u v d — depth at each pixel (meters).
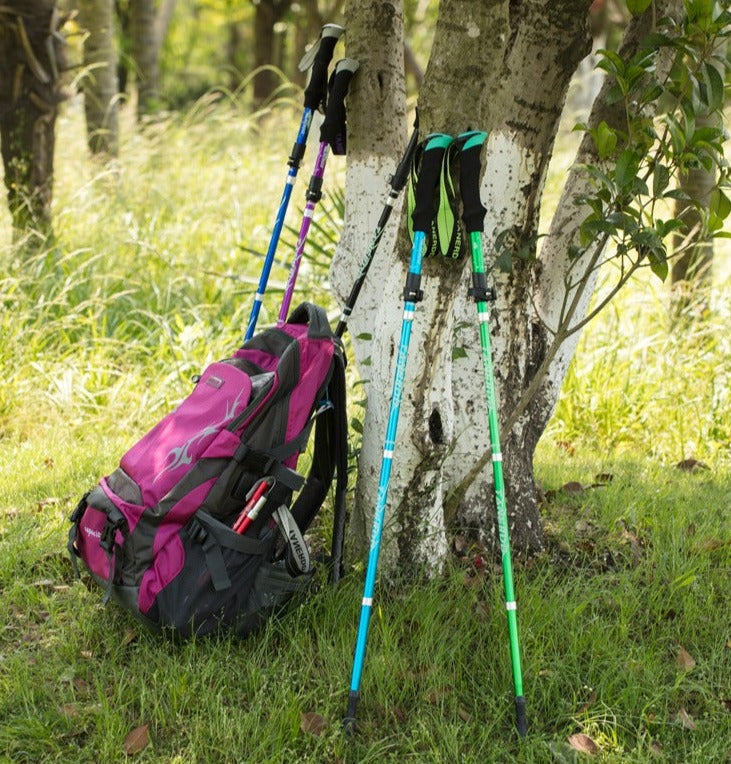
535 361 4.09
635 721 3.06
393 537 3.60
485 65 3.00
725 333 6.32
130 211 8.69
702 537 4.17
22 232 7.07
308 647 3.35
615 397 5.95
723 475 5.20
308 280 6.94
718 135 3.25
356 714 3.05
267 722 2.99
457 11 2.96
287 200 4.03
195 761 2.81
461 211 3.10
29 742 2.89
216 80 27.03
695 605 3.60
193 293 7.21
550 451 5.47
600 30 13.77
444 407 3.48
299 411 3.26
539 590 3.64
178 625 3.14
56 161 9.45
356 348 3.98
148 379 6.05
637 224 3.32
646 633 3.52
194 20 27.28
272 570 3.29
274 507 3.25
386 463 3.01
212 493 3.17
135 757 2.86
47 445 5.23
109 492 3.27
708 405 5.85
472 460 3.93
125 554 3.20
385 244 3.87
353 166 3.86
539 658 3.26
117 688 3.10
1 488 4.61
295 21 19.06
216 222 8.77
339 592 3.58
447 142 2.99
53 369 5.95
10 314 6.14
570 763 2.84
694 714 3.12
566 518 4.40
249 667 3.20
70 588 3.70
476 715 3.05
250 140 11.20
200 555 3.18
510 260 3.52
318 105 3.98
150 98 13.68
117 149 9.95
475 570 3.80
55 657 3.28
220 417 3.24
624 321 6.70
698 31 3.22
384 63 3.76
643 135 3.41
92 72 9.69
